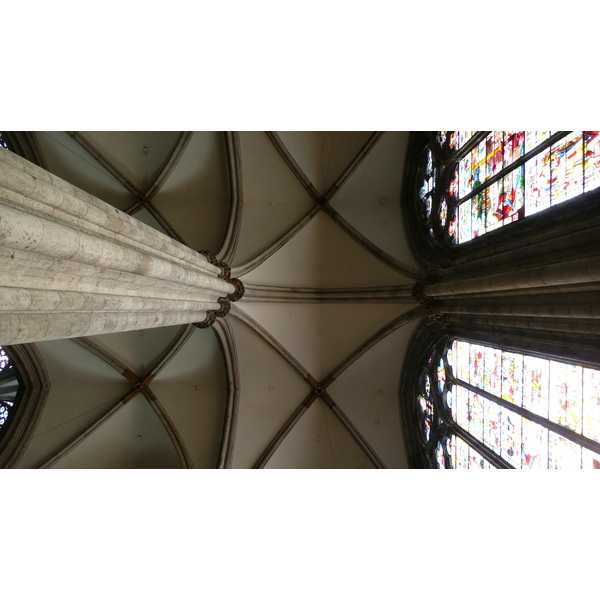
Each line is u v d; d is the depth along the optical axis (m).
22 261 3.89
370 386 13.74
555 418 7.51
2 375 11.70
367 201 13.50
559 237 6.69
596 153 6.25
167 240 7.41
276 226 13.35
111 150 12.27
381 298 12.91
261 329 12.95
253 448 13.21
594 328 6.24
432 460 12.10
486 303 8.67
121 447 13.07
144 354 13.05
